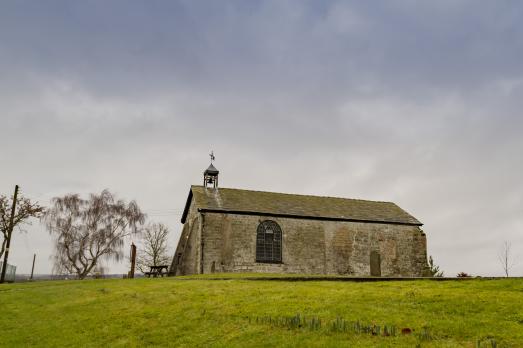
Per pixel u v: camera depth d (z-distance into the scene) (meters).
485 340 10.38
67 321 16.20
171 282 23.28
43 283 28.45
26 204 49.09
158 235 64.19
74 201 46.16
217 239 35.12
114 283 25.22
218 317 14.21
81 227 45.91
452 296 14.54
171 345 12.38
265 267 35.78
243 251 35.53
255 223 36.50
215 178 41.31
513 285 16.11
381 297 15.16
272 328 12.49
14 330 15.60
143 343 12.86
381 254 39.38
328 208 40.66
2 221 47.97
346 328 11.74
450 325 11.50
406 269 39.81
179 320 14.52
